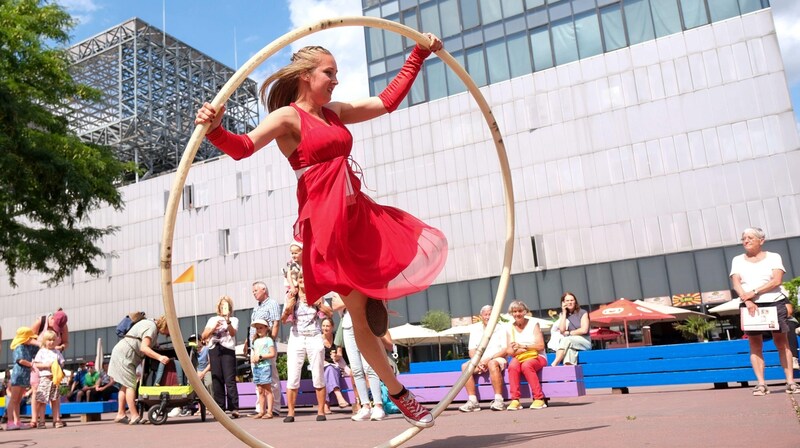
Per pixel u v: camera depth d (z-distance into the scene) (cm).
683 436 338
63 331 1111
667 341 3058
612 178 3303
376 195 3897
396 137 3894
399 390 328
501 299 401
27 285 5303
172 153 6022
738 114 3062
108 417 1193
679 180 3156
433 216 3731
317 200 291
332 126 307
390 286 305
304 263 297
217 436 558
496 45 3678
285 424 691
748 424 379
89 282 4981
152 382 915
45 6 1950
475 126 3675
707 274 3048
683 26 3228
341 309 721
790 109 2961
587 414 565
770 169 2972
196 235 4559
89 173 1886
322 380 737
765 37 3048
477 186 3631
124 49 5834
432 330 3047
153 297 4672
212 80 6356
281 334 3894
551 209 3425
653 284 3156
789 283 2125
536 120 3509
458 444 366
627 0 3372
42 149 1744
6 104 1683
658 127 3225
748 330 631
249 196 4397
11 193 1697
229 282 4381
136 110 5550
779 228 2922
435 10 3859
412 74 361
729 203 3038
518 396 744
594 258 3300
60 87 1933
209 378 967
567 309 1018
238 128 6316
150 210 4791
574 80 3441
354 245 296
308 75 313
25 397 1306
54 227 1836
